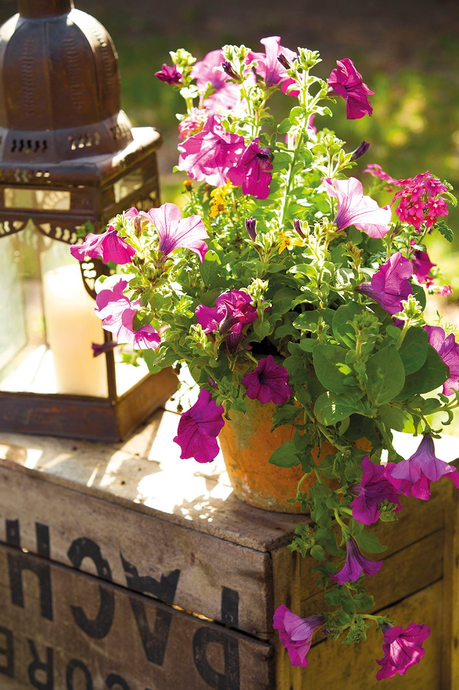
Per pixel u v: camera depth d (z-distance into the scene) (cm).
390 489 180
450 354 184
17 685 220
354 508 179
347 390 181
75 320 210
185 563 197
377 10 955
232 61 191
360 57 795
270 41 192
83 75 205
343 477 185
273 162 190
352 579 183
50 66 203
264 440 191
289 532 192
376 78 720
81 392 214
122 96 674
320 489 187
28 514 211
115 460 208
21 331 218
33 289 217
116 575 205
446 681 216
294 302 185
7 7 874
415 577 208
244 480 196
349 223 183
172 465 207
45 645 215
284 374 183
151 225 187
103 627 208
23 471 209
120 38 865
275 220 191
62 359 212
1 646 221
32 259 215
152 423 217
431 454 178
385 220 182
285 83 197
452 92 684
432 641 213
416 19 920
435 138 573
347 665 203
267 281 183
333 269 184
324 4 983
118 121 209
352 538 185
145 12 970
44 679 217
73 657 212
